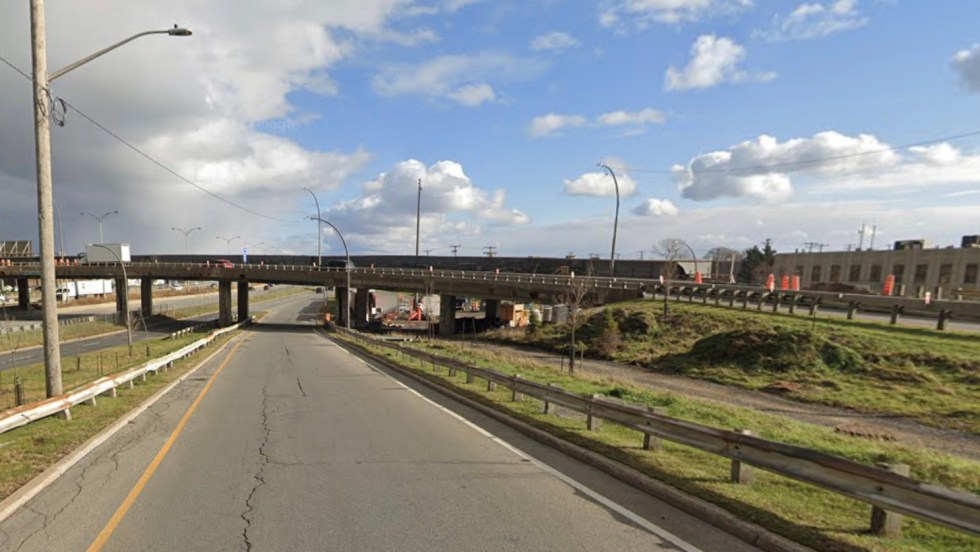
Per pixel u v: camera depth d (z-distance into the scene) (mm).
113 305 86250
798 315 29047
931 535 4648
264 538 4672
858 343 21922
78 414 10242
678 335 30125
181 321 68625
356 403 12141
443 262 78938
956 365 18547
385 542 4598
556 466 6988
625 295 39875
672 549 4469
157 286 131125
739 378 21797
